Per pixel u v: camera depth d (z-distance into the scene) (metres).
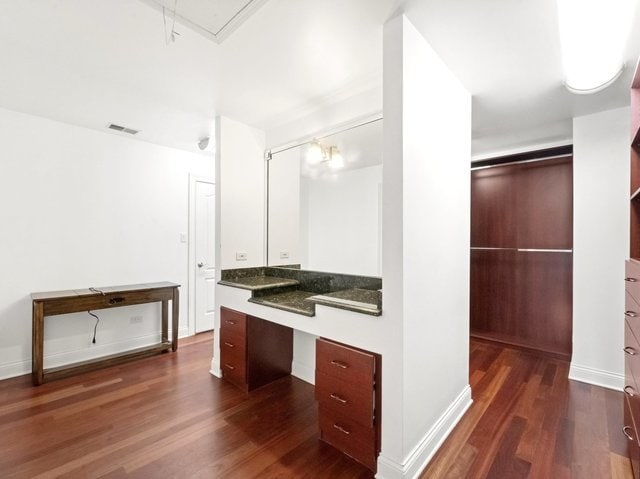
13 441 1.80
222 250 2.72
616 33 1.43
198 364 2.96
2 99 2.42
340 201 2.37
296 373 2.70
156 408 2.17
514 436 1.86
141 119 2.80
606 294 2.49
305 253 2.65
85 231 3.03
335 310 1.78
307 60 1.87
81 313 2.99
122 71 2.00
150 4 1.41
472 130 2.87
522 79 1.99
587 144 2.54
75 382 2.57
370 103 2.21
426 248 1.69
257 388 2.48
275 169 2.93
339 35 1.63
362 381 1.61
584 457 1.68
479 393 2.39
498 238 3.52
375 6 1.41
